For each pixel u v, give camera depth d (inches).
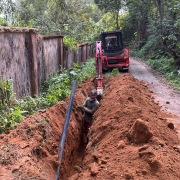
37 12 668.1
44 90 295.6
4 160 103.1
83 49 679.7
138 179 94.3
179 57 538.6
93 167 111.0
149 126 131.2
